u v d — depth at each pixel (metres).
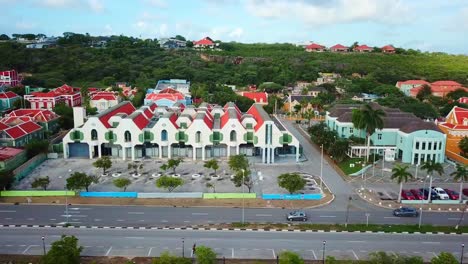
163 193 94.88
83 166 116.94
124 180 93.94
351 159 125.56
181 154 128.50
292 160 126.69
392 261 57.78
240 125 123.94
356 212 87.19
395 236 76.12
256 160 125.94
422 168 92.50
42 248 69.81
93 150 124.94
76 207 88.50
